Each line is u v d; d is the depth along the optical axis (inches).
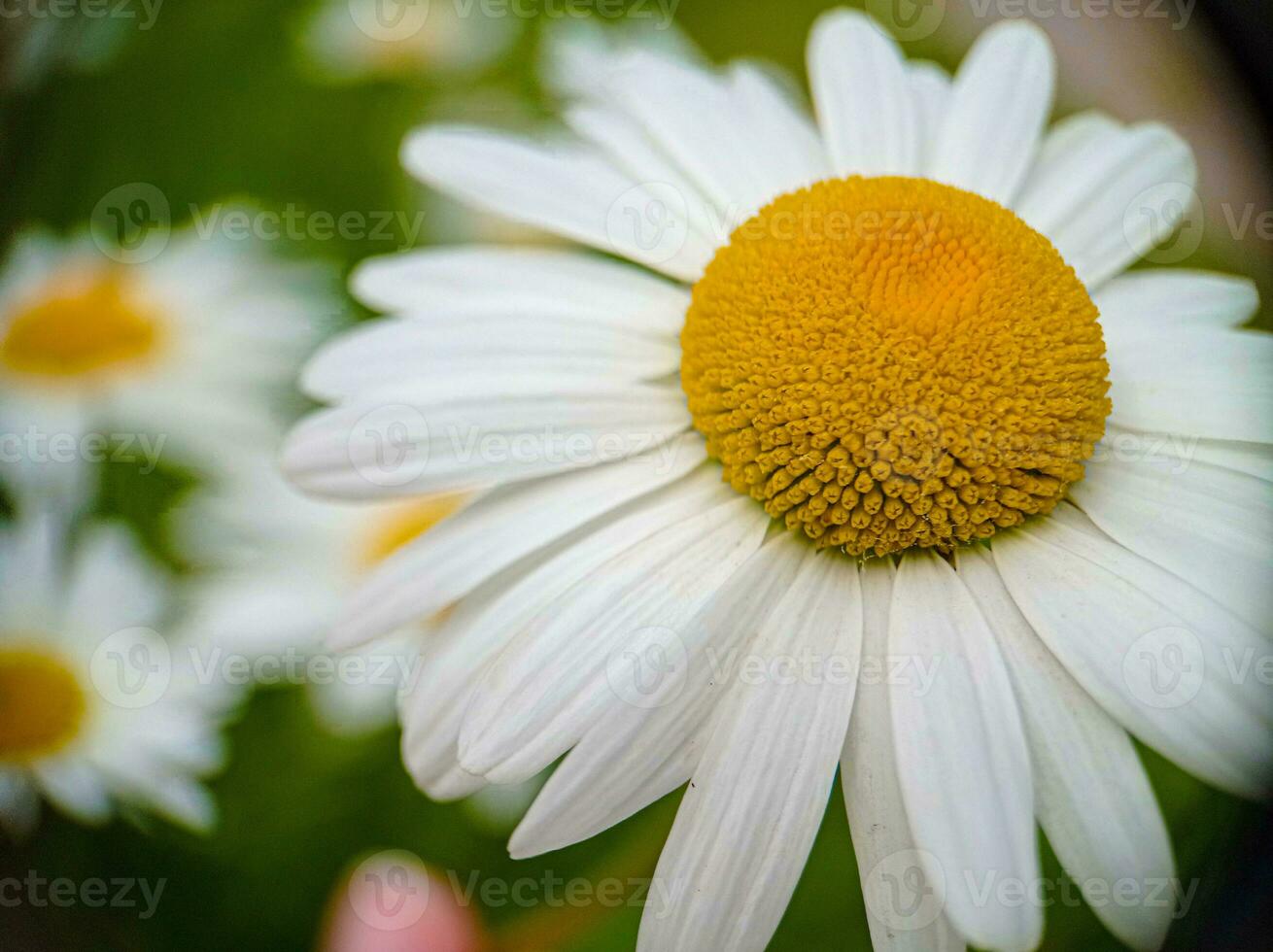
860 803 4.0
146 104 6.3
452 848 5.3
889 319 4.1
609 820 4.0
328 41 6.5
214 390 5.7
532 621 4.1
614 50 6.4
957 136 4.6
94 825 5.2
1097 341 4.2
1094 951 4.9
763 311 4.2
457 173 4.6
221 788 5.3
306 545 5.5
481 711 4.1
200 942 5.2
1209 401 4.3
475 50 6.6
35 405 5.6
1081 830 4.0
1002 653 4.1
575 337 4.4
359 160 6.3
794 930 5.0
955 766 4.0
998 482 4.1
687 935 4.0
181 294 5.9
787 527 4.2
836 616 4.1
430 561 4.3
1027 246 4.2
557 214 4.5
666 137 4.6
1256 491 4.2
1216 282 4.5
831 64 4.7
